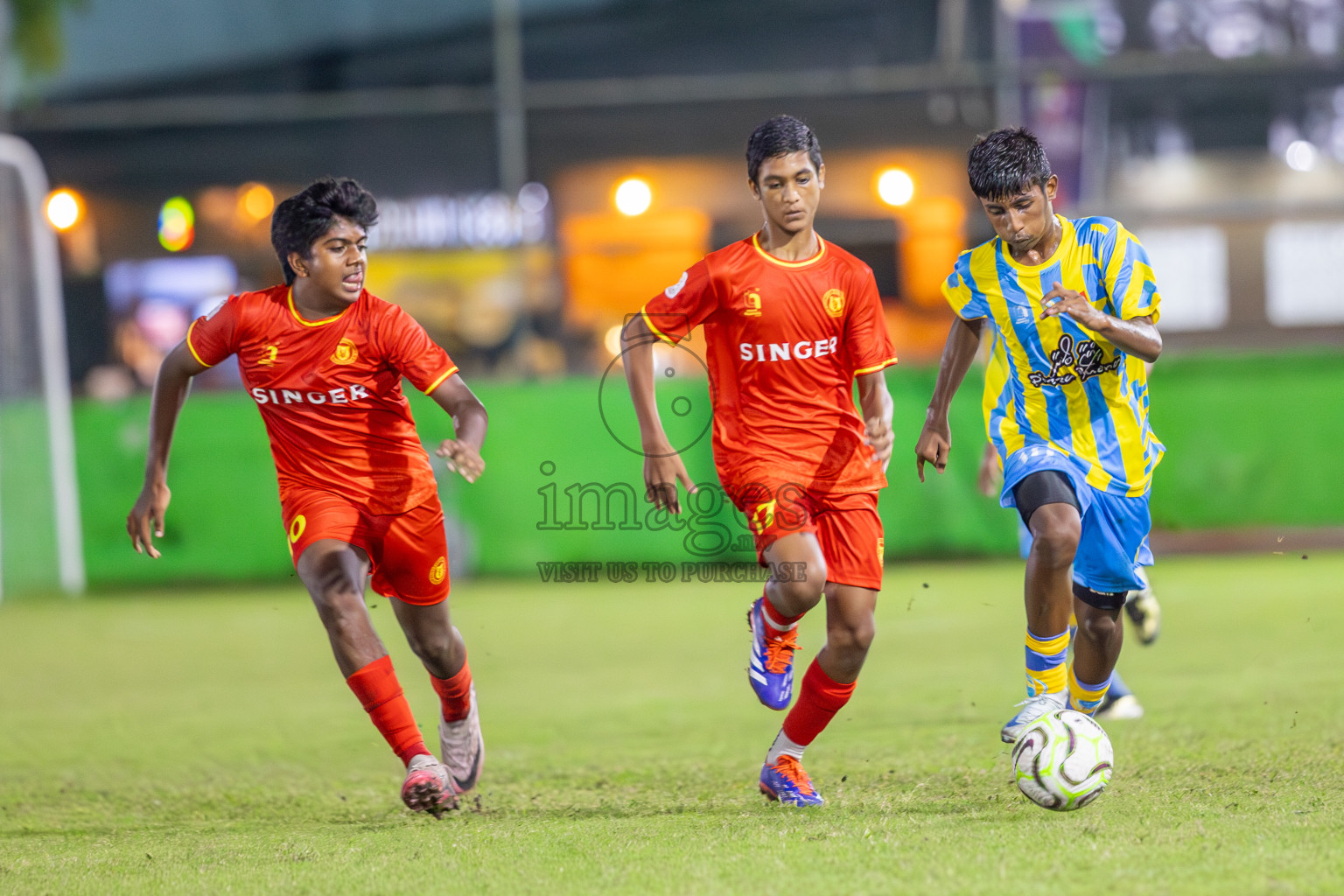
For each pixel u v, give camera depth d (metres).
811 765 17.88
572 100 52.25
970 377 45.16
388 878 11.89
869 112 51.69
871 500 15.46
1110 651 16.55
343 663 15.57
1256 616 32.28
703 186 52.50
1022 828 12.90
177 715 25.27
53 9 52.09
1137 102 50.84
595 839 13.33
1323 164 50.41
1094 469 15.68
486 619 37.72
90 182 52.41
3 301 46.62
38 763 20.83
